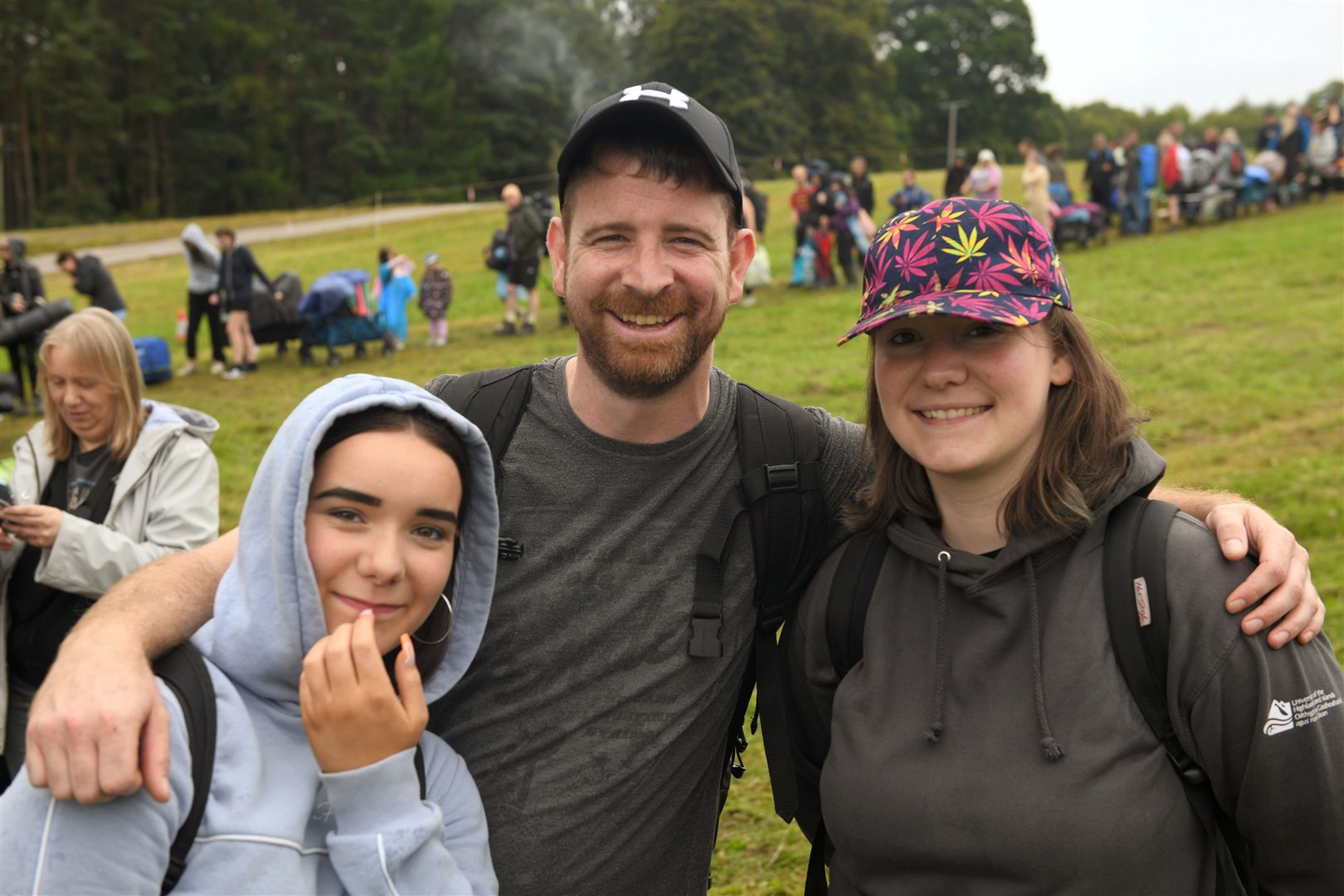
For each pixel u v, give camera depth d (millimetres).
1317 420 8312
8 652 3084
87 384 3225
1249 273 14914
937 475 1887
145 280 29703
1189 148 22156
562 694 1995
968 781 1710
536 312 16172
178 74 77125
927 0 97438
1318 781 1635
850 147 75375
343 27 83625
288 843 1562
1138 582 1706
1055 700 1712
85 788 1414
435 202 72812
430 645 1889
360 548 1667
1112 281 15273
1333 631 4809
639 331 1951
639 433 2047
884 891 1794
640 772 1991
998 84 97250
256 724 1659
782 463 2113
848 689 1906
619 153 1938
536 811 1971
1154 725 1693
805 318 14180
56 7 69562
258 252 36938
